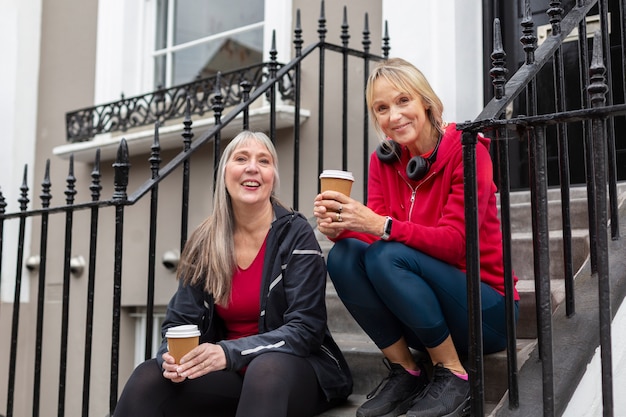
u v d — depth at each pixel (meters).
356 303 2.15
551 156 3.38
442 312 2.09
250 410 1.92
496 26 1.81
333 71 3.95
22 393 4.98
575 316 1.95
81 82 5.12
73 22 5.25
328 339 2.27
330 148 3.92
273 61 3.17
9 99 5.21
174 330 1.98
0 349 4.95
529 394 1.80
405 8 3.57
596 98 1.60
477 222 1.75
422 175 2.22
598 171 1.58
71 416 4.68
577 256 2.52
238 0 4.63
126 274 4.57
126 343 4.56
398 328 2.18
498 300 2.09
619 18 3.25
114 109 4.85
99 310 4.68
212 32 4.77
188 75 4.88
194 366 1.99
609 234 2.19
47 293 4.98
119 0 4.98
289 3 4.15
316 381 2.12
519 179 3.44
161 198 4.48
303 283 2.17
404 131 2.20
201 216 4.29
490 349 2.16
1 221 2.96
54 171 5.12
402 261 2.03
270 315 2.21
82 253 4.81
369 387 2.44
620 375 1.87
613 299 1.89
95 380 4.60
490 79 3.52
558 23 2.03
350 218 2.07
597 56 1.61
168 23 5.03
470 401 1.91
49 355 4.87
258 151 2.30
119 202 2.50
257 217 2.28
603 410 1.55
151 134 4.22
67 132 4.90
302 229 2.26
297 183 3.22
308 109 4.02
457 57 3.42
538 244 1.84
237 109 2.94
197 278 2.28
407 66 2.23
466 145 1.76
